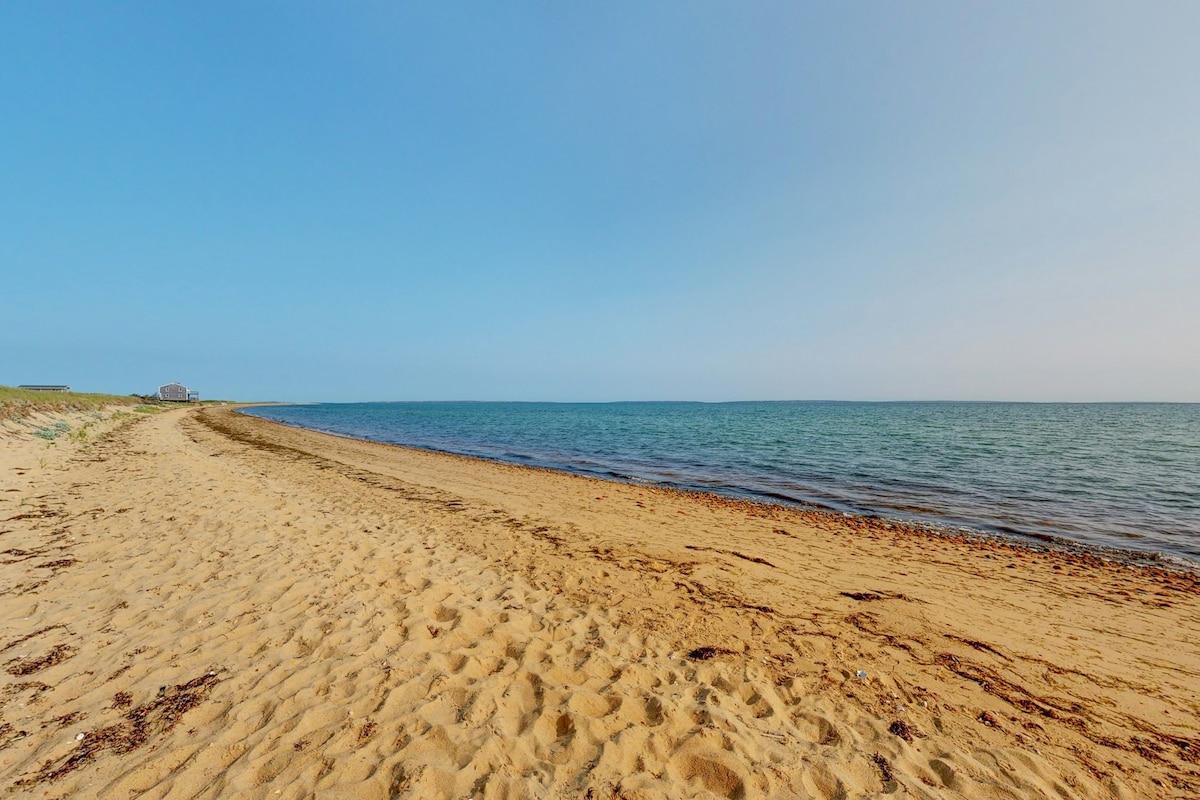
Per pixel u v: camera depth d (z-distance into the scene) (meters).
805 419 60.03
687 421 57.69
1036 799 2.77
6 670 3.42
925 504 13.24
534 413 92.44
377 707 3.18
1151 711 3.84
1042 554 9.02
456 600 5.01
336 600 4.81
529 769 2.75
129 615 4.34
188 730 2.90
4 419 16.11
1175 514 12.32
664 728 3.16
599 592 5.59
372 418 69.25
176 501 8.48
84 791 2.42
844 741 3.16
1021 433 36.28
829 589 6.18
